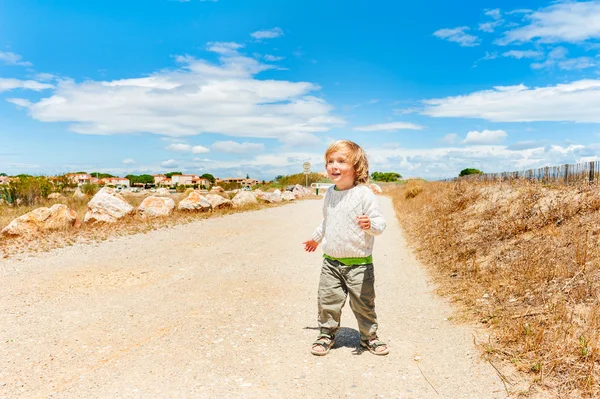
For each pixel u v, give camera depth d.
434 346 3.95
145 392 3.10
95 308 5.20
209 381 3.27
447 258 7.69
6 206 18.50
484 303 4.98
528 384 3.05
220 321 4.71
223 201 18.75
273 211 19.53
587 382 2.91
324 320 3.84
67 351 3.88
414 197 22.05
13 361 3.66
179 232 11.82
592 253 5.30
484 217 9.19
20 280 6.57
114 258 8.30
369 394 3.07
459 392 3.06
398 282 6.70
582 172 8.76
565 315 3.95
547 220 7.20
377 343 3.83
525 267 5.64
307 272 7.38
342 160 3.68
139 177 114.88
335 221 3.70
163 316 4.89
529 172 11.42
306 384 3.23
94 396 3.05
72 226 12.04
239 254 8.93
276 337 4.23
